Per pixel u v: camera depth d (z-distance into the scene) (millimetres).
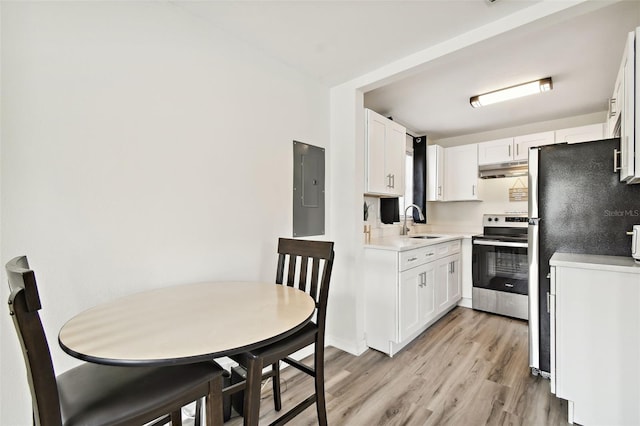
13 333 1116
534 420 1605
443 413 1663
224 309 1185
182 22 1602
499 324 3018
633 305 1460
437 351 2432
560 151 1974
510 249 3186
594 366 1542
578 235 1921
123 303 1252
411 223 4047
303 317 1103
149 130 1478
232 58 1835
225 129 1802
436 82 2539
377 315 2455
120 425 811
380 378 2027
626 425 1471
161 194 1520
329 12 1607
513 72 2348
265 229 2027
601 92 2732
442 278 3076
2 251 1091
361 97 2477
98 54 1317
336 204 2533
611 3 1405
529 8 1553
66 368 1234
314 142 2404
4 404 1103
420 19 1658
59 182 1214
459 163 4012
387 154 2834
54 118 1201
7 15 1103
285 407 1721
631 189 1787
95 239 1307
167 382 942
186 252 1618
